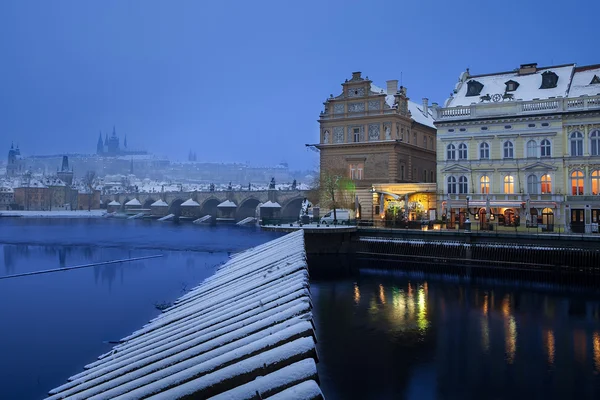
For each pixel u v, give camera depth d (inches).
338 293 1616.6
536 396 810.8
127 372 536.7
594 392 825.5
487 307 1409.9
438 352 1022.4
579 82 2298.2
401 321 1264.8
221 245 3184.1
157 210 6274.6
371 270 2054.6
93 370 641.6
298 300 466.9
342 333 1162.6
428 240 2158.0
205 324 585.0
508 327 1204.5
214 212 6063.0
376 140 2797.7
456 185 2407.7
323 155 2952.8
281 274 687.7
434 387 845.8
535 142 2244.1
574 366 940.6
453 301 1488.7
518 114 2249.0
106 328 1393.9
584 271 1782.7
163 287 1932.8
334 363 962.1
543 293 1579.7
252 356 353.1
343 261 2263.8
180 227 4690.0
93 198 7839.6
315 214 2721.5
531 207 2224.4
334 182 2696.9
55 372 1074.1
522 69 2504.9
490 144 2335.1
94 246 3181.6
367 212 2736.2
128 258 2674.7
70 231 4266.7
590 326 1208.8
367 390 834.8
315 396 255.3
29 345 1253.7
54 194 7470.5
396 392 826.8
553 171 2194.9
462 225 2354.8
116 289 1907.0
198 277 2118.6
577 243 1811.0
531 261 1897.1
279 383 282.4
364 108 2842.0
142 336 750.5
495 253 1975.9
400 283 1779.0
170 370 426.0
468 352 1023.0
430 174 3319.4
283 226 2386.8
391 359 983.6
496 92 2469.2
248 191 5319.9
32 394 959.0
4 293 1849.2
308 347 323.3
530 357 990.4
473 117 2353.6
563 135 2178.9
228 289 832.3
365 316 1317.7
